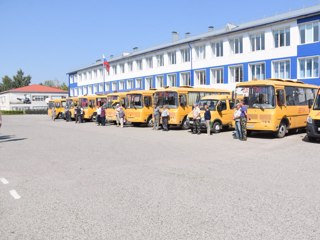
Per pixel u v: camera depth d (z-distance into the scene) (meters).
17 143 16.59
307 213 5.72
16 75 126.69
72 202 6.59
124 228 5.19
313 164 10.16
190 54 46.56
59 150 13.86
